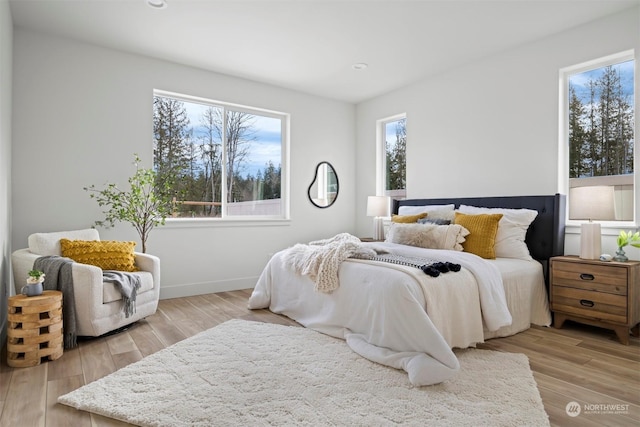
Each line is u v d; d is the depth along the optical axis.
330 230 5.49
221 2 2.91
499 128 3.87
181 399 1.83
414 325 2.17
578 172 3.40
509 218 3.42
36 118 3.36
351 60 4.05
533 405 1.78
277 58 4.00
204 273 4.34
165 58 3.99
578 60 3.29
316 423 1.63
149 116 3.96
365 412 1.72
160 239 4.04
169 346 2.59
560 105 3.43
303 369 2.18
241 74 4.48
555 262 3.05
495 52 3.85
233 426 1.61
